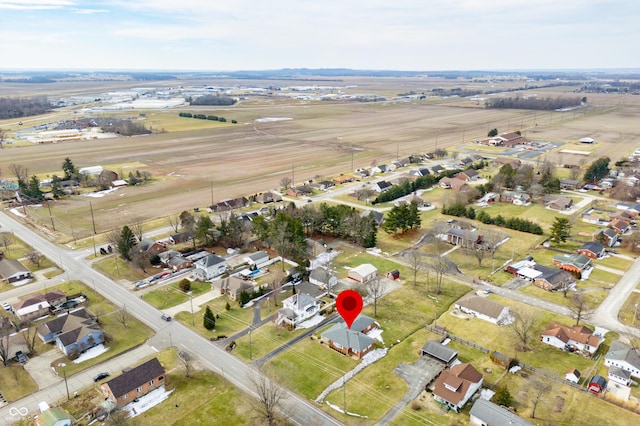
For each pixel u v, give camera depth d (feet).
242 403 202.28
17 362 233.96
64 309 284.61
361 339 241.35
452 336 252.62
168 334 257.96
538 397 194.59
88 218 453.58
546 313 276.00
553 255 361.10
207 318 259.80
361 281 318.65
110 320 271.69
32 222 442.09
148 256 349.41
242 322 270.67
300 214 410.52
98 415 194.18
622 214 432.66
